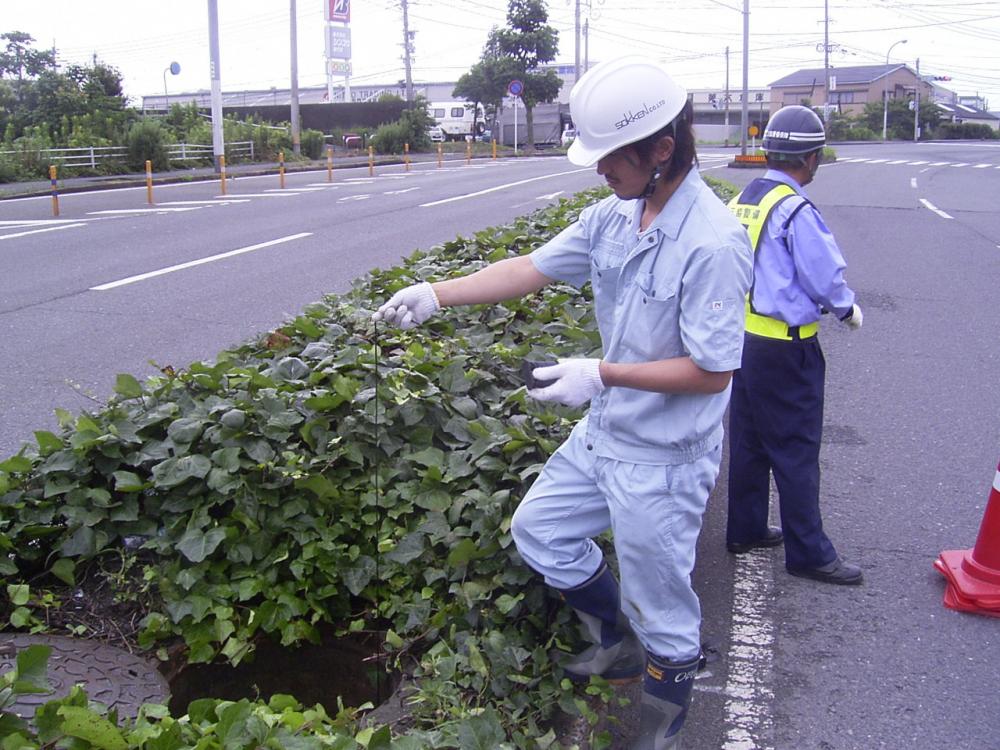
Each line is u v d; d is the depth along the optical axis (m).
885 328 9.35
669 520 2.81
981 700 3.54
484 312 5.62
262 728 2.52
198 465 3.71
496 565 3.47
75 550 3.67
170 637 3.59
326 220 17.08
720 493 5.39
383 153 47.41
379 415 3.95
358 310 5.26
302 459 3.75
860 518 5.06
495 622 3.38
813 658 3.80
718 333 2.62
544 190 23.69
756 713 3.46
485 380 4.46
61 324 8.80
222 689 3.72
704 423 2.79
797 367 4.14
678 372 2.67
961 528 4.95
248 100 88.62
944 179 28.19
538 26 51.25
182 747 2.45
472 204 20.19
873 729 3.37
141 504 3.82
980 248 14.27
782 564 4.56
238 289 10.50
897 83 98.12
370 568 3.66
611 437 2.88
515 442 3.71
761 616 4.09
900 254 13.70
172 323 8.88
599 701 3.28
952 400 7.11
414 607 3.50
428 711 3.02
